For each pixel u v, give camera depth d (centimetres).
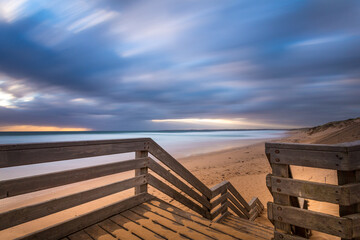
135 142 299
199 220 273
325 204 487
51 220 520
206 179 981
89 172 251
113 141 272
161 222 265
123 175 1096
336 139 1825
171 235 236
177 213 290
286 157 179
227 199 462
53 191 802
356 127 1950
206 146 3047
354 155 155
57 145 223
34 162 207
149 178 322
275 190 184
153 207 306
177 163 358
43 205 214
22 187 198
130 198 301
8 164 190
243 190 815
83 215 246
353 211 159
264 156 1717
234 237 237
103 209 266
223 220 430
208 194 398
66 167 1341
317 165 163
